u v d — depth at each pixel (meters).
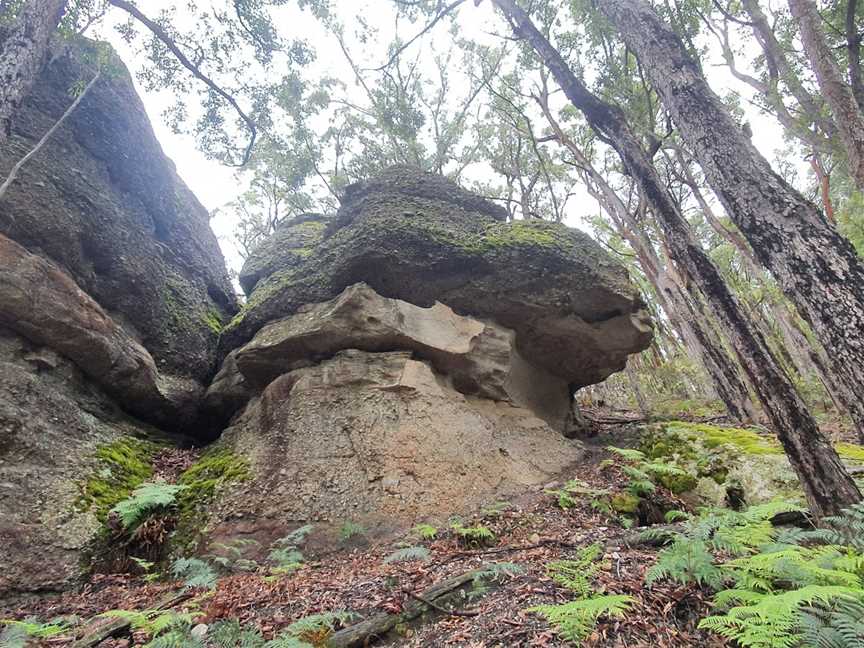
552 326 9.11
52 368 6.97
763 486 6.71
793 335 19.73
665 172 17.67
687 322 13.85
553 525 5.96
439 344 8.06
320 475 6.67
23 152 7.69
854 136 8.30
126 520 5.79
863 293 4.21
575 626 2.86
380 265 8.19
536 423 8.76
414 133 17.14
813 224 4.58
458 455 7.25
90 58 9.23
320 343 8.00
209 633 3.55
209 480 6.84
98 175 9.20
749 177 4.98
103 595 5.01
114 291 8.55
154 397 8.52
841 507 4.52
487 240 8.64
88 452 6.76
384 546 5.83
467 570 4.32
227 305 11.96
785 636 2.42
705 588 3.40
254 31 10.30
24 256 6.83
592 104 7.62
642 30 6.12
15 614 4.64
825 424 13.29
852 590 2.57
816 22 8.91
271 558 5.45
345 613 3.56
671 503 6.86
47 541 5.39
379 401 7.39
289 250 10.49
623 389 21.94
